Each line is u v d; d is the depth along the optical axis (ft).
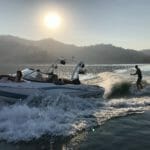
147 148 19.20
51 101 33.01
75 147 19.30
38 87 34.35
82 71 40.47
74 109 32.22
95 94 40.11
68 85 37.14
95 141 20.59
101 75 93.76
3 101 33.73
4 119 25.13
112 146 19.57
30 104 33.01
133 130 23.63
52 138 21.09
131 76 88.48
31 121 24.73
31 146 19.40
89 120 26.96
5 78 36.70
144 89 52.49
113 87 52.80
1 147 19.15
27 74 37.65
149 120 27.22
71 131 22.99
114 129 23.95
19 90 33.63
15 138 20.85
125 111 31.48
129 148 19.16
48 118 26.25
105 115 29.35
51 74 38.29
